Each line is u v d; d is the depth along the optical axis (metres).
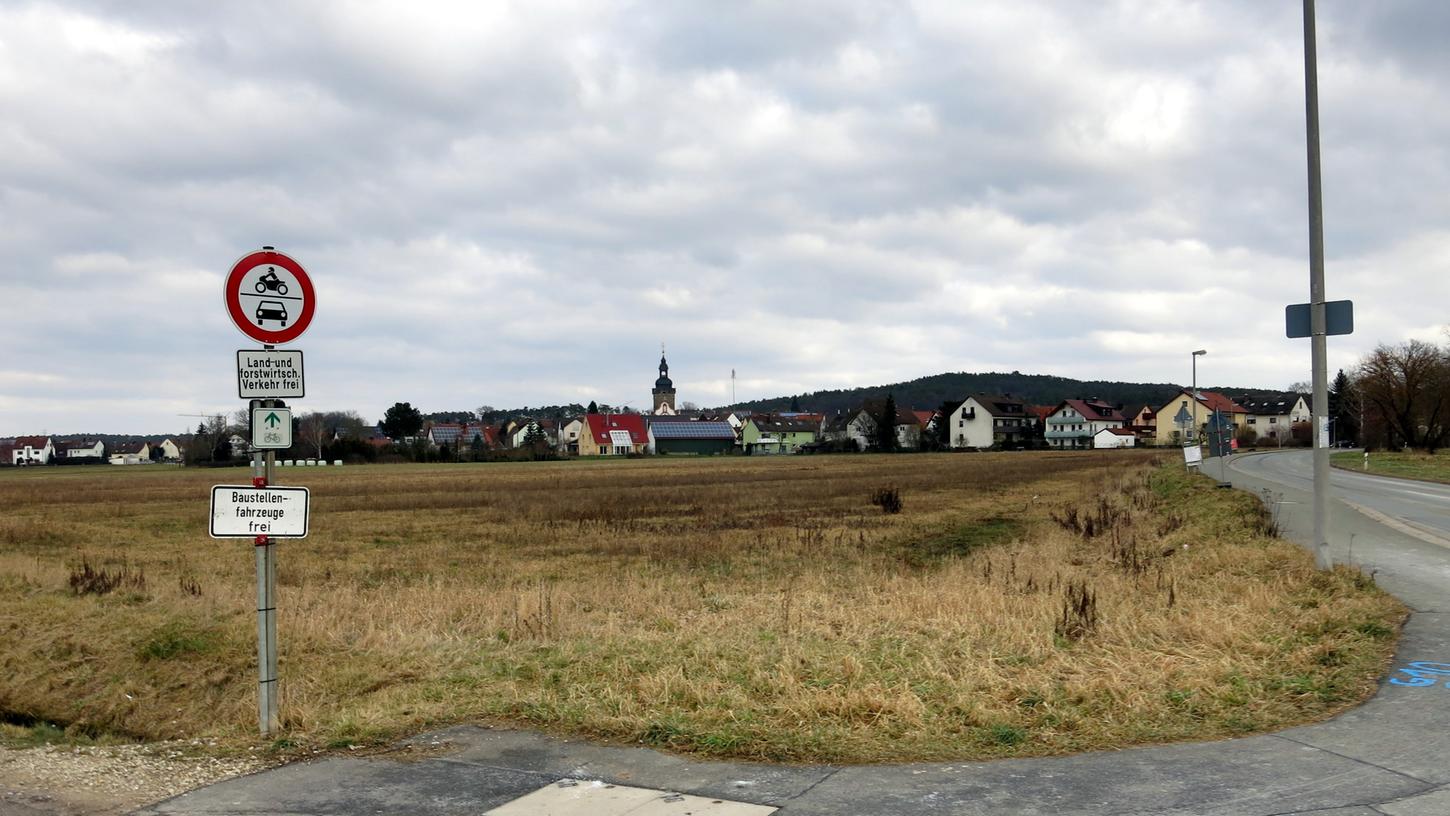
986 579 13.27
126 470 102.81
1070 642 8.70
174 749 6.66
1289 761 5.55
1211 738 6.03
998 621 9.58
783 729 6.39
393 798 5.46
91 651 11.34
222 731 7.55
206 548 23.72
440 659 9.44
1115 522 22.25
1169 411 141.38
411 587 15.57
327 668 9.61
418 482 58.50
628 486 50.16
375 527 28.45
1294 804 4.89
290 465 98.06
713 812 5.02
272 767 6.16
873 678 7.47
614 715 6.87
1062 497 36.88
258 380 6.92
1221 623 8.66
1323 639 8.21
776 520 28.22
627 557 20.00
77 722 9.73
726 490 44.28
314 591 14.56
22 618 12.79
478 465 96.62
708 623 10.40
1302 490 32.06
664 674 7.75
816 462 88.00
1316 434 11.66
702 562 18.61
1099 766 5.55
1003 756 5.81
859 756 5.86
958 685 7.16
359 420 156.62
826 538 22.72
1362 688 7.03
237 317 6.85
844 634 9.34
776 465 81.44
